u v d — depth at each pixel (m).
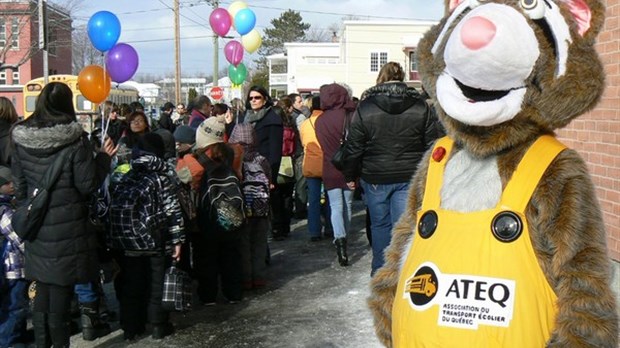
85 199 4.53
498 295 2.07
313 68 49.66
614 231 5.29
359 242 8.57
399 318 2.28
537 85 2.16
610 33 5.31
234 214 5.72
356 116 5.73
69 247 4.42
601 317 2.02
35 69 43.50
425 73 2.45
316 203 8.59
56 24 30.64
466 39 2.07
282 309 5.86
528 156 2.19
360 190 10.93
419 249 2.30
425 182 2.49
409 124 5.55
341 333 5.14
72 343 5.25
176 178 5.50
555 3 2.23
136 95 25.91
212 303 6.10
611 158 5.31
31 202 4.33
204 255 6.04
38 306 4.51
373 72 46.31
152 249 5.02
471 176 2.28
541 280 2.09
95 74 5.77
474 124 2.17
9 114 5.95
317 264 7.43
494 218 2.14
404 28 45.91
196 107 9.83
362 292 6.20
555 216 2.11
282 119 8.73
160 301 5.13
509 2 2.21
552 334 2.06
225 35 11.12
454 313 2.11
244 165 6.45
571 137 6.00
